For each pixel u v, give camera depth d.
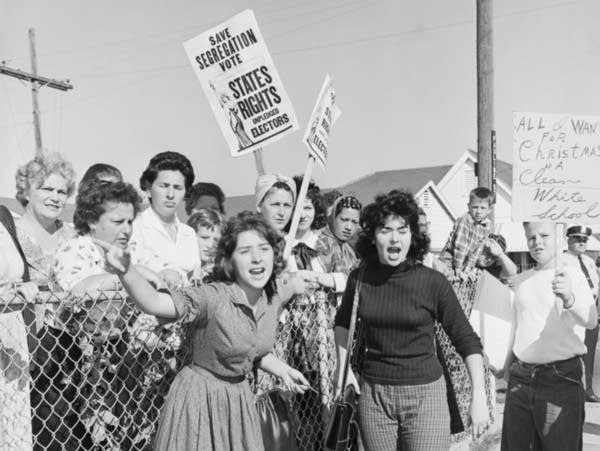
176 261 4.16
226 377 2.93
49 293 2.88
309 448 3.86
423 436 3.34
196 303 2.84
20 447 2.88
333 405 3.52
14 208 15.41
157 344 3.29
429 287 3.41
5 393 2.86
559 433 3.87
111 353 3.17
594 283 7.42
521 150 4.14
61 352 3.14
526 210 4.12
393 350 3.40
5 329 2.86
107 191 3.24
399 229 3.40
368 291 3.50
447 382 3.62
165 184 4.16
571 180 4.20
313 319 3.93
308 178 4.16
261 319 3.07
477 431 3.31
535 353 3.94
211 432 2.87
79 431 3.15
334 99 4.60
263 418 3.33
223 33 4.35
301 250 4.58
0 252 3.37
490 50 10.61
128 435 3.24
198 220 4.73
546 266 4.06
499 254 6.06
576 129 4.21
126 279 2.59
